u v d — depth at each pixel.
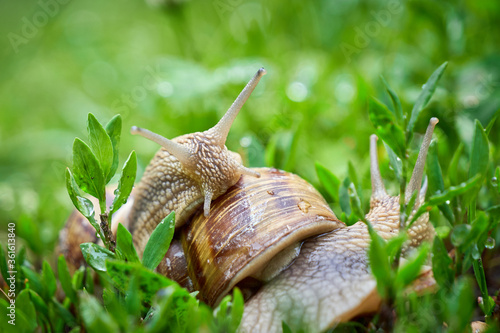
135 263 0.15
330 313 0.15
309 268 0.17
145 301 0.15
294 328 0.15
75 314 0.18
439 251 0.16
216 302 0.17
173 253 0.18
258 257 0.17
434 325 0.15
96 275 0.19
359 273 0.16
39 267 0.21
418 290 0.16
